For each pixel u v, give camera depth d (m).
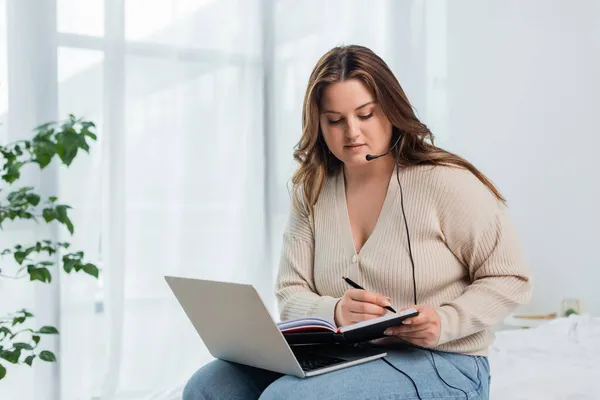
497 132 3.11
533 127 3.07
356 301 1.29
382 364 1.25
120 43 2.77
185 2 2.91
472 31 3.12
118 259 2.76
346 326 1.20
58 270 2.66
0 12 2.60
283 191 3.08
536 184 3.07
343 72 1.38
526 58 3.07
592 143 2.97
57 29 2.68
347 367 1.24
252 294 1.13
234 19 3.00
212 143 2.96
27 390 2.63
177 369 2.88
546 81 3.04
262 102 3.05
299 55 3.10
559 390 1.70
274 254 3.07
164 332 2.86
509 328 2.91
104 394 2.73
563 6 3.01
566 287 3.02
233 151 3.00
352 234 1.47
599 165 2.96
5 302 2.59
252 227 3.03
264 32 3.06
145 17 2.84
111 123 2.76
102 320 2.74
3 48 2.60
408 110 1.41
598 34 2.96
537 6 3.05
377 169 1.46
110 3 2.76
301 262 1.54
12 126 2.61
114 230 2.76
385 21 3.19
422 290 1.37
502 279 1.32
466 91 3.13
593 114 2.97
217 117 2.97
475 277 1.37
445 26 3.14
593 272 2.97
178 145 2.90
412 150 1.44
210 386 1.32
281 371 1.22
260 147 3.04
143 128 2.84
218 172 2.97
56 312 2.66
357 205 1.48
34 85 2.64
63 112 2.69
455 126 3.14
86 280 2.71
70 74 2.70
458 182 1.37
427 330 1.23
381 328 1.20
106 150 2.75
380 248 1.40
